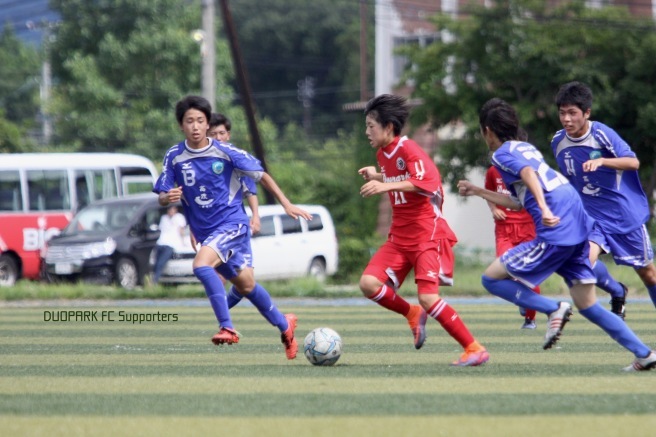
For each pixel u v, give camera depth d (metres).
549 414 22.34
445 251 32.22
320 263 100.94
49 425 21.39
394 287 32.69
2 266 103.31
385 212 150.50
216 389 26.69
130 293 77.38
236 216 34.47
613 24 116.00
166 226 85.00
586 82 114.00
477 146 117.62
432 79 118.25
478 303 69.38
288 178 155.50
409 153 31.45
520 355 35.34
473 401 24.14
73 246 90.38
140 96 195.75
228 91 199.88
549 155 115.69
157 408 23.50
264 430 20.69
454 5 150.25
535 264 29.30
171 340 42.94
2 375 30.19
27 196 105.69
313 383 27.77
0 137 170.25
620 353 35.91
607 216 37.22
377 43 159.12
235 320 54.31
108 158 113.06
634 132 114.31
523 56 113.94
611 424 21.14
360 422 21.52
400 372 30.27
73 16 199.25
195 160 34.06
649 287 38.38
